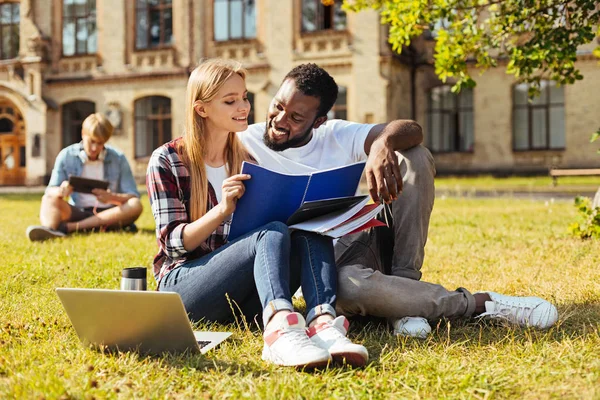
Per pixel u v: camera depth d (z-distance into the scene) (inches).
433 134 1015.0
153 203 115.0
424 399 81.9
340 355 92.6
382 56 910.4
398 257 120.7
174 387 86.6
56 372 90.0
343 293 110.5
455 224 328.5
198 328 115.6
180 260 116.0
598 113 940.6
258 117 979.9
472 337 109.0
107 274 181.2
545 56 252.1
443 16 277.4
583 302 132.3
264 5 975.0
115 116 1055.6
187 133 116.3
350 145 125.3
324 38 941.2
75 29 1082.7
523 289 150.6
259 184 107.6
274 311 96.8
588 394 79.1
